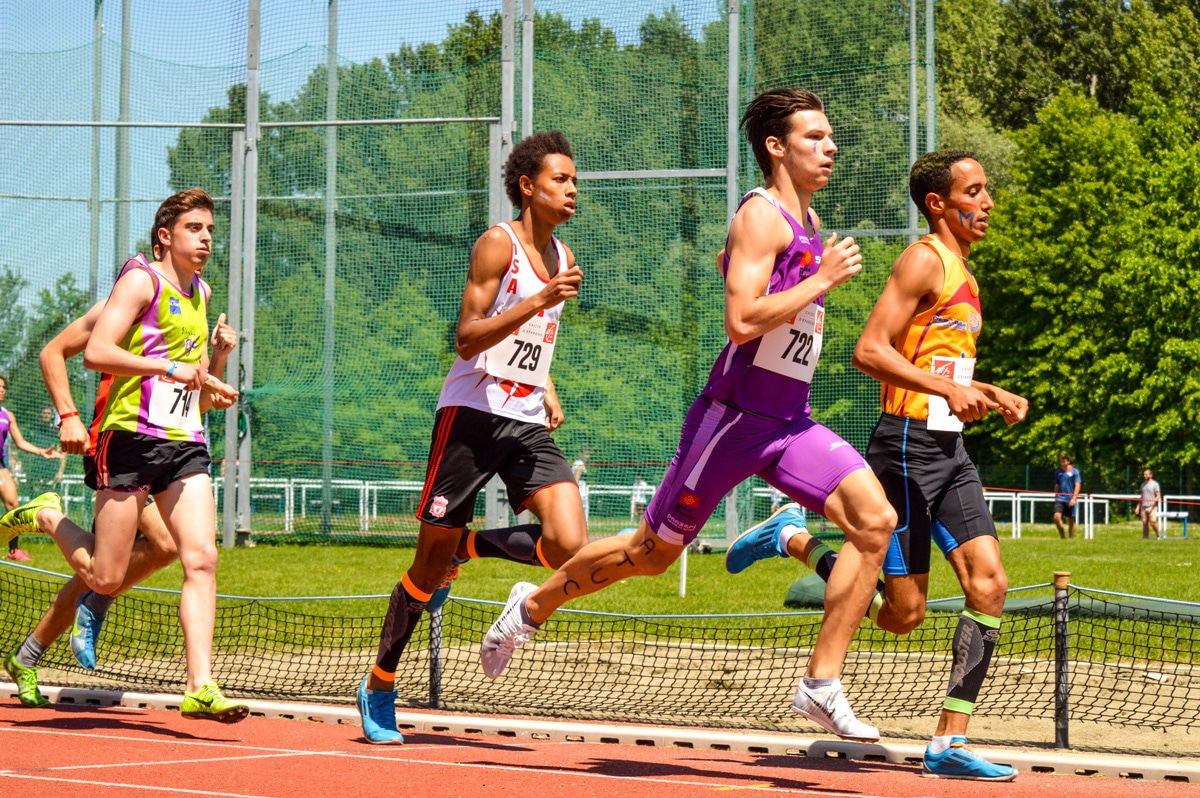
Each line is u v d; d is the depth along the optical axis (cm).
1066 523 8025
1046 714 1508
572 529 1207
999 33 14062
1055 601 1304
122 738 1234
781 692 1648
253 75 4541
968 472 1171
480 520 4272
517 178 1246
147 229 4631
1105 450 9369
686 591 2814
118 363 1286
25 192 4681
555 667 1866
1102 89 13738
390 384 4500
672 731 1311
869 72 4369
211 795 943
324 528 4578
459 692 1634
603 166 4356
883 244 4375
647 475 4303
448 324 4491
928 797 1006
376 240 4525
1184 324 9000
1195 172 9188
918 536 1156
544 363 1247
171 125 4453
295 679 1723
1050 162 9700
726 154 4281
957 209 1190
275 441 4522
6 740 1212
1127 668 1809
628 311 4334
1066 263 9288
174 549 1402
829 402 4419
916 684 1708
